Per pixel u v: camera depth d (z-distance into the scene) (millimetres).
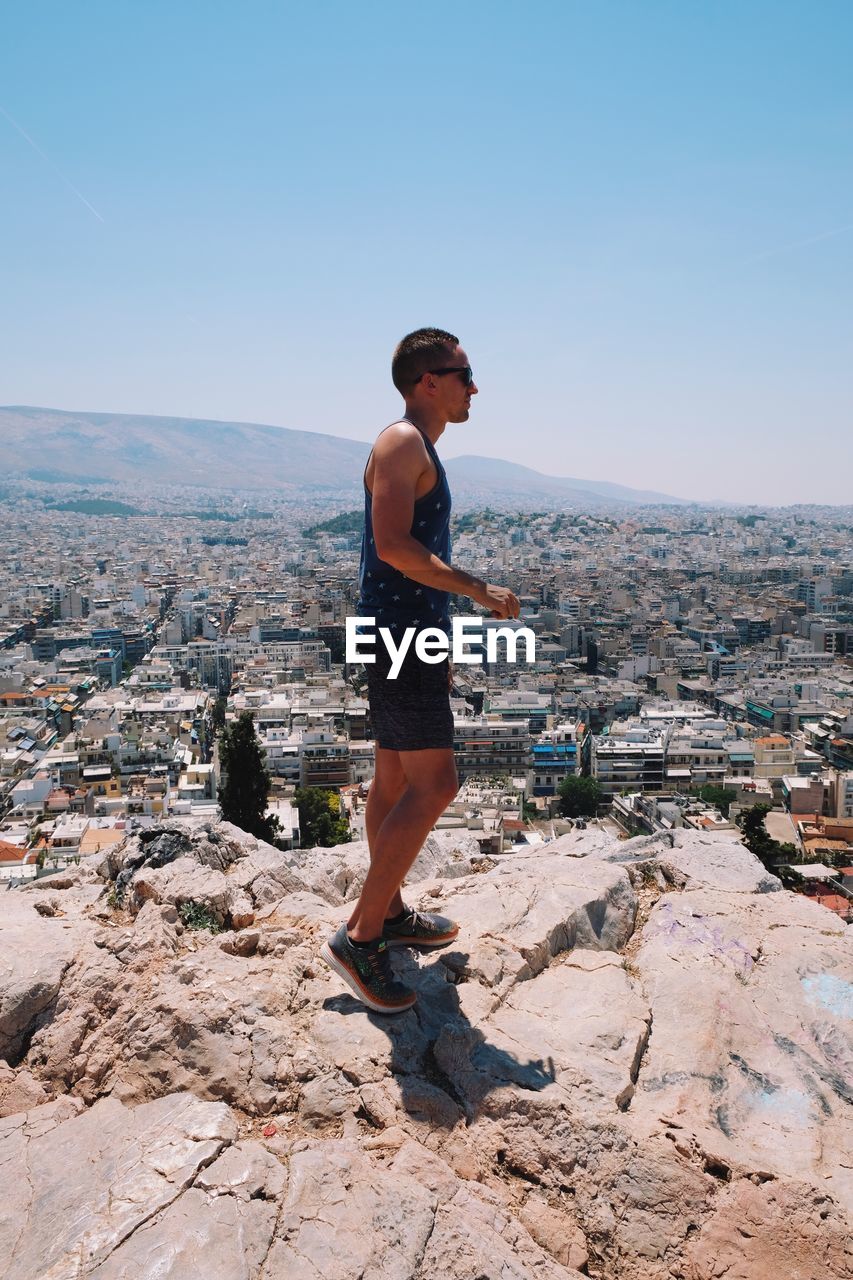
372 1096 2182
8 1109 2293
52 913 3162
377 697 2572
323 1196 1869
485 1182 2047
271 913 3072
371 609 2559
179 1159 1944
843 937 3021
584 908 3055
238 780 17625
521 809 37594
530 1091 2221
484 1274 1780
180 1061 2307
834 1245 1944
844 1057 2537
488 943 2812
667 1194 2029
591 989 2686
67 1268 1708
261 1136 2098
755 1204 2006
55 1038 2445
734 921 3070
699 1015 2611
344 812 36031
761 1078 2453
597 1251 1974
